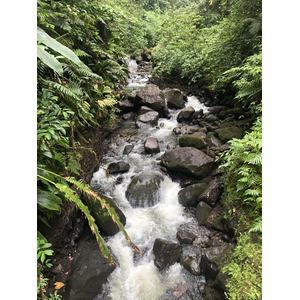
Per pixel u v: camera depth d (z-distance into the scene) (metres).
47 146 1.78
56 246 2.06
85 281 1.89
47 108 1.78
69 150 2.21
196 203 2.84
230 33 4.38
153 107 5.08
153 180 3.04
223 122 4.33
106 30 4.88
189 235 2.42
